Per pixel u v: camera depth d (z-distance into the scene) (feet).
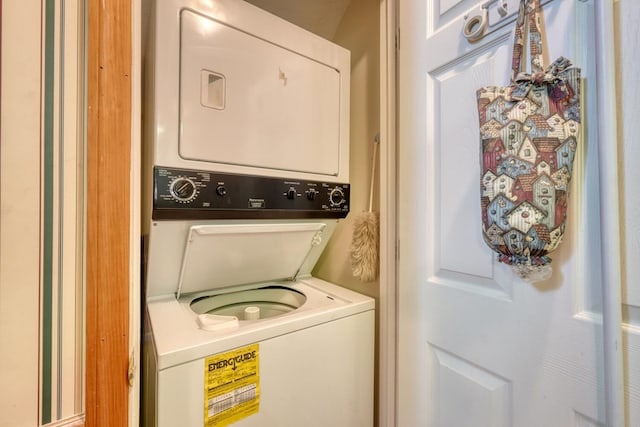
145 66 3.75
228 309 4.88
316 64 4.40
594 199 2.17
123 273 1.92
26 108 1.62
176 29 3.21
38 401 1.67
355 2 5.20
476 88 2.99
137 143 2.05
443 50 3.36
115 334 1.89
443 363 3.39
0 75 1.56
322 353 3.71
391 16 4.09
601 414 2.14
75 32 1.74
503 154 2.35
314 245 4.90
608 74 2.04
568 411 2.33
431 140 3.50
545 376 2.48
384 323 4.20
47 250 1.68
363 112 5.03
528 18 2.48
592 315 2.20
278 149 3.99
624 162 2.03
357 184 5.12
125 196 1.93
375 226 4.52
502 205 2.35
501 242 2.39
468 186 3.07
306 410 3.55
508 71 2.70
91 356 1.80
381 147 4.25
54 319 1.70
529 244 2.25
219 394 2.91
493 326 2.87
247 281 4.85
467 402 3.13
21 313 1.63
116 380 1.89
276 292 5.20
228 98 3.56
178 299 4.23
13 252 1.60
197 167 3.36
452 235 3.26
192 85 3.31
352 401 4.04
